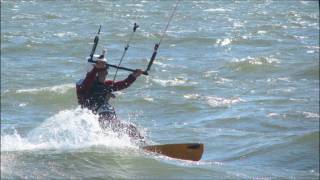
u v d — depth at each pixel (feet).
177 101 258.57
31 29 502.38
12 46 407.44
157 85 291.99
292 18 609.83
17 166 135.54
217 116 234.17
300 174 158.51
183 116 239.09
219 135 203.92
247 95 273.95
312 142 188.55
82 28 511.81
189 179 139.13
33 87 300.20
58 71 336.08
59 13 597.93
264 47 433.07
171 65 351.46
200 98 265.34
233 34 489.67
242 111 240.53
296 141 189.26
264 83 303.27
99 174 135.74
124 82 158.71
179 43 444.55
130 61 365.81
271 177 150.20
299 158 176.96
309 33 509.76
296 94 276.21
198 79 312.71
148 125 223.51
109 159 143.33
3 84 303.48
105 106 157.79
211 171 145.28
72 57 383.65
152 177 137.90
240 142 194.39
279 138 195.11
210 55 395.14
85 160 141.38
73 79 316.40
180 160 150.51
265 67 338.54
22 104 263.08
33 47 409.49
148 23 548.72
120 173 137.49
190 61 368.07
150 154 150.20
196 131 210.59
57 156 142.31
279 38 476.95
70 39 444.96
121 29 508.94
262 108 246.27
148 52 407.85
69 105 266.16
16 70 334.65
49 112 254.47
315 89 287.48
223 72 331.36
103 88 157.79
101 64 156.66
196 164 149.18
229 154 182.19
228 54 398.83
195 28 524.11
